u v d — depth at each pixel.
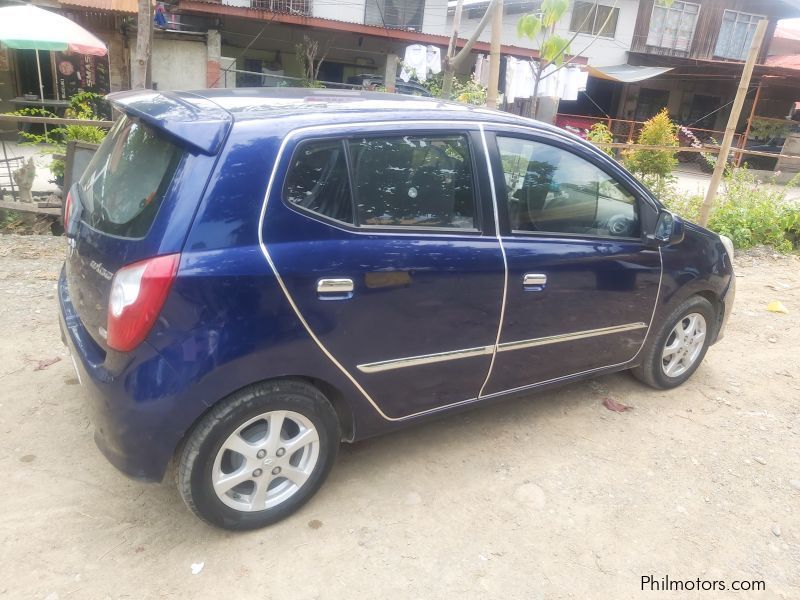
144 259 2.16
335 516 2.71
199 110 2.41
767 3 23.08
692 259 3.72
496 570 2.48
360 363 2.60
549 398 3.86
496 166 2.91
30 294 4.71
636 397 3.94
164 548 2.47
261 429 2.50
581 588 2.43
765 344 5.01
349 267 2.46
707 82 23.56
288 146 2.36
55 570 2.32
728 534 2.78
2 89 15.12
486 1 18.28
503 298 2.92
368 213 2.56
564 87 9.51
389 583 2.38
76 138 8.08
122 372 2.20
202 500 2.38
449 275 2.72
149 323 2.14
